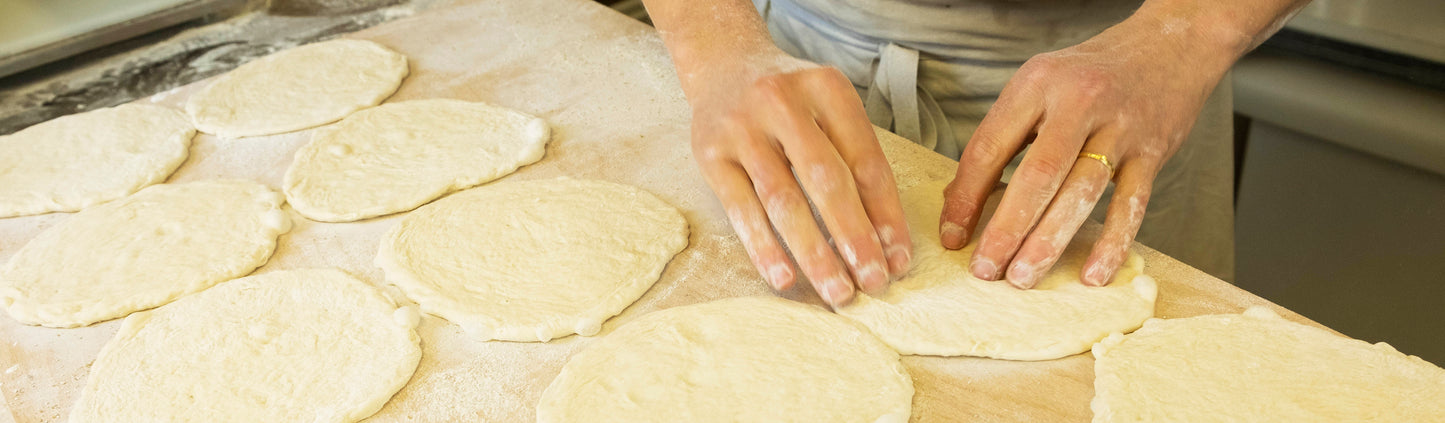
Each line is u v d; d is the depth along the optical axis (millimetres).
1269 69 2070
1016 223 992
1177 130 1072
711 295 1067
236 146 1396
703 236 1163
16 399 957
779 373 929
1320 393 861
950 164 1261
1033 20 1352
